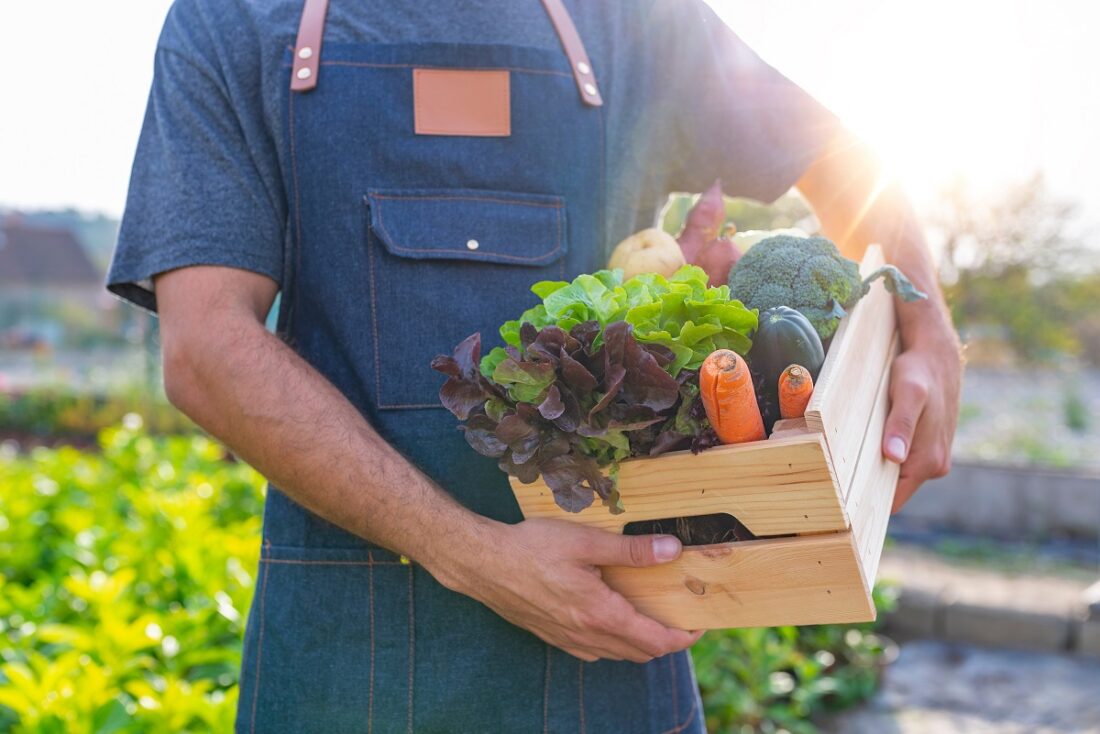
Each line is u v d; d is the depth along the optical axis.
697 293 1.11
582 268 1.35
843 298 1.18
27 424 11.94
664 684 1.43
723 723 3.43
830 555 1.04
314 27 1.28
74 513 3.52
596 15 1.42
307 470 1.13
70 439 11.41
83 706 1.96
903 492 1.38
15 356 29.20
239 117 1.25
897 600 4.95
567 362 1.01
